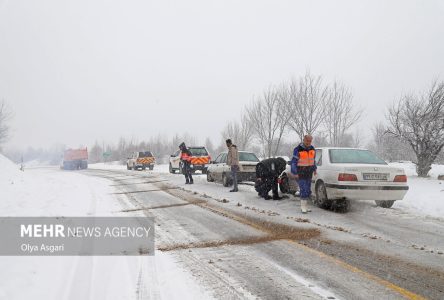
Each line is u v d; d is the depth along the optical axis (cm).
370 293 376
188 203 1037
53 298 377
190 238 623
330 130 2369
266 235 630
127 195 1277
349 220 757
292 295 374
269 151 2508
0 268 472
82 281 427
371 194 821
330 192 862
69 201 1121
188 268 464
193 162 2267
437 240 586
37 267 479
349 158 901
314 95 2270
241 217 802
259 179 1090
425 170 1644
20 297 378
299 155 841
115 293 389
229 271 450
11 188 1379
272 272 443
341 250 531
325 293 377
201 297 373
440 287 391
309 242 578
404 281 408
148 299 372
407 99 1667
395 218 778
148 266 478
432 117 1582
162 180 1916
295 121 2262
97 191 1446
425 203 938
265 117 2556
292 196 1124
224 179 1477
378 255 505
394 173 838
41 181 1898
